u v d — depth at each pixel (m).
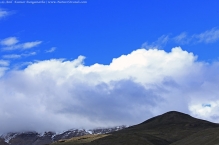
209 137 153.88
